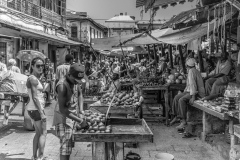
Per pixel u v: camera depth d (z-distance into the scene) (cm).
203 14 465
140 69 1457
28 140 587
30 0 1587
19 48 1333
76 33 3111
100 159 332
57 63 1980
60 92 327
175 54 1658
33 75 411
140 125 380
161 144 553
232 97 450
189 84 642
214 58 977
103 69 1214
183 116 648
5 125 727
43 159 436
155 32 846
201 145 543
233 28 676
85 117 379
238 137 407
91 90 1063
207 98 605
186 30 712
